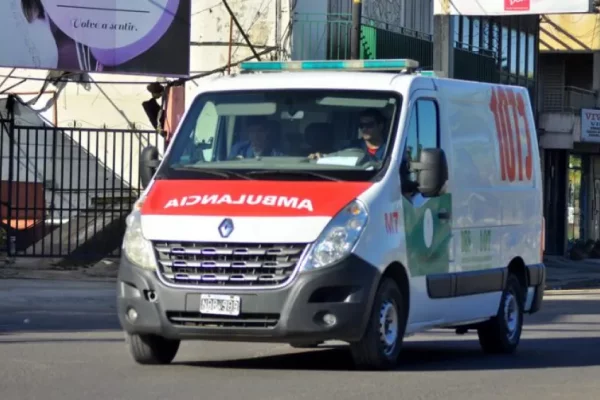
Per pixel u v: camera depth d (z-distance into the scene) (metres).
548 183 47.81
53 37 27.62
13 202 31.27
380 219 12.48
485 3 32.09
